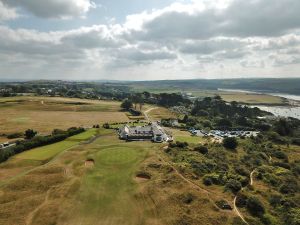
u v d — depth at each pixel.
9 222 68.75
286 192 92.25
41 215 71.75
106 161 104.00
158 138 140.50
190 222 69.69
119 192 83.81
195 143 141.25
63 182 88.00
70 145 128.00
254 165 117.62
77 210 75.12
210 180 89.62
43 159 107.94
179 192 81.19
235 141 143.62
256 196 84.06
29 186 84.56
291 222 73.56
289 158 143.75
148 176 92.44
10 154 110.94
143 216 73.06
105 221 71.12
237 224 69.44
